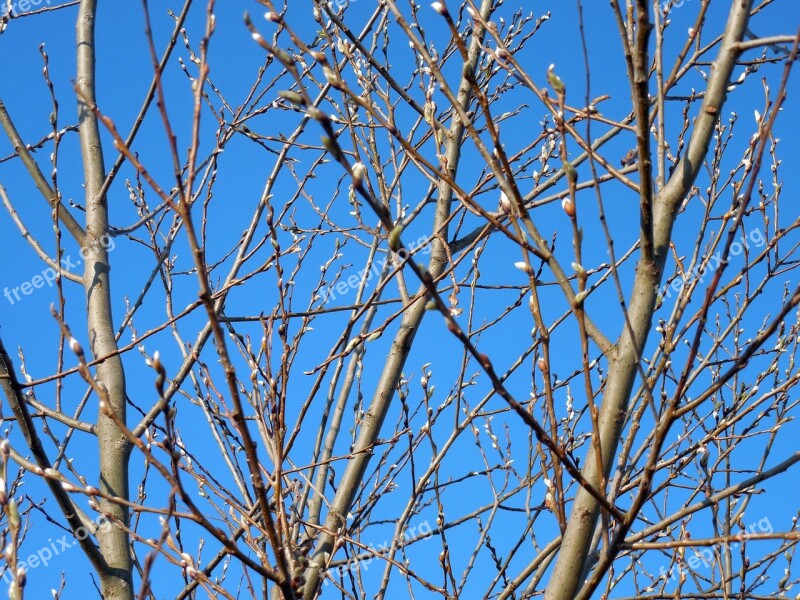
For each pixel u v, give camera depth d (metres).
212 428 4.23
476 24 4.37
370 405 4.34
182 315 3.59
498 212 3.54
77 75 4.58
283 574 2.27
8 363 3.02
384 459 4.45
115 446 3.70
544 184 4.25
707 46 3.77
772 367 4.02
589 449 2.67
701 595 3.46
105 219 4.27
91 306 4.04
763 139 2.04
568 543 2.58
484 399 4.08
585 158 4.27
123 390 3.85
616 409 2.64
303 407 3.02
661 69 2.80
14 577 2.10
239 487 3.78
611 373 2.69
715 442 3.91
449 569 3.63
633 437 2.62
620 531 2.33
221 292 3.55
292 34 2.42
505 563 3.90
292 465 3.73
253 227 4.21
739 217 2.07
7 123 4.36
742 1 2.78
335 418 4.86
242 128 4.78
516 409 2.21
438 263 4.50
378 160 4.43
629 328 2.30
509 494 4.29
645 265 2.69
